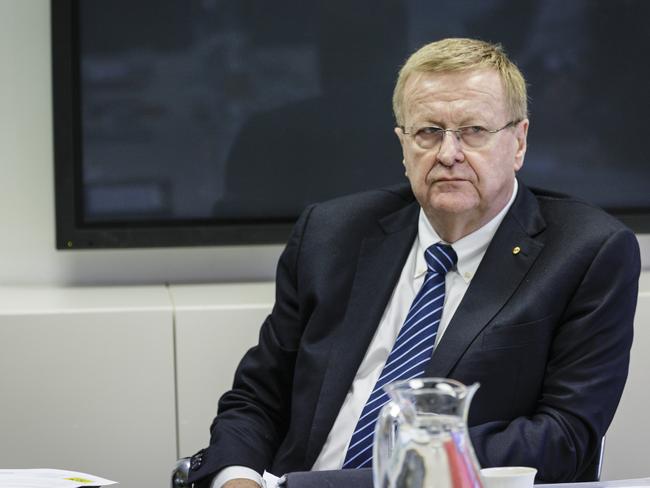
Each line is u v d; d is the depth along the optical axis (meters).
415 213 6.52
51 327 8.29
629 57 9.48
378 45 9.33
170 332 8.39
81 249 9.27
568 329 5.80
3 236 9.48
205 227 9.34
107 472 8.39
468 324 5.84
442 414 3.47
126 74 9.25
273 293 9.02
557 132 9.49
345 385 6.08
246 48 9.30
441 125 5.95
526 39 9.39
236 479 5.36
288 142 9.38
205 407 8.48
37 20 9.31
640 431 8.62
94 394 8.35
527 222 6.13
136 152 9.31
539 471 5.39
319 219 6.66
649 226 9.56
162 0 9.23
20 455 8.31
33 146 9.42
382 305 6.24
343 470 4.84
